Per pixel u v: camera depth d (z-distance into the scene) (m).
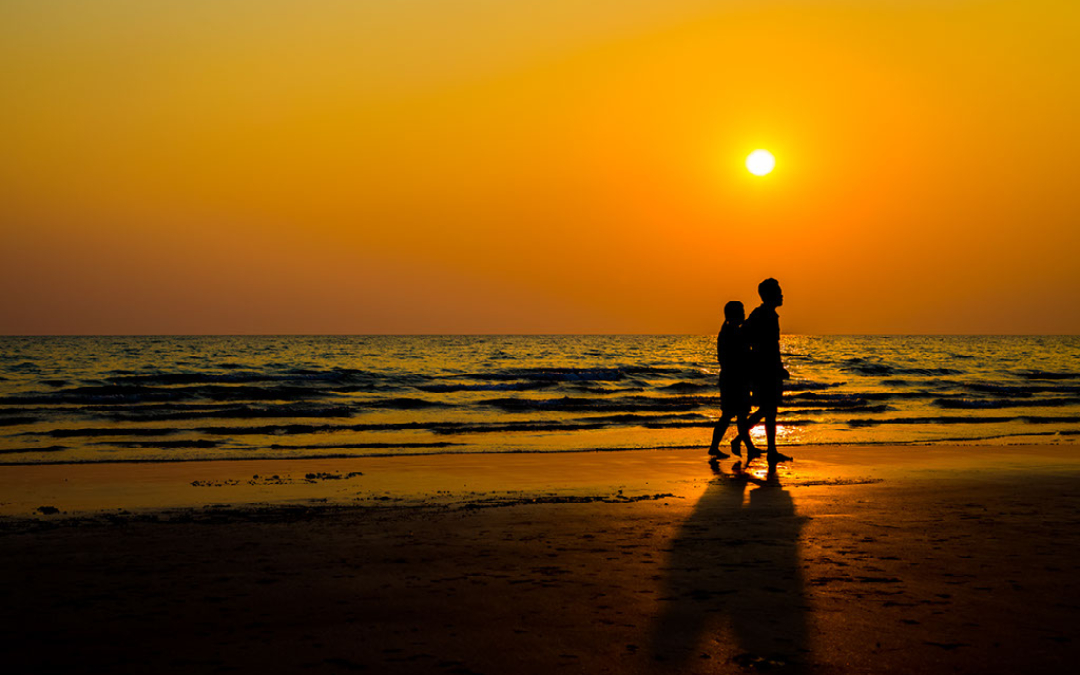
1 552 5.20
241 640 3.46
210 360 50.38
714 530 5.86
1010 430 15.14
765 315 10.05
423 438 14.50
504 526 6.06
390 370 39.31
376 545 5.39
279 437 14.73
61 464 10.80
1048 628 3.56
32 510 7.19
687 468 10.12
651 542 5.45
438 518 6.43
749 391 10.59
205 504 7.54
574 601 4.03
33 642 3.44
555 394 26.66
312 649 3.34
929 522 6.11
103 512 6.99
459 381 32.03
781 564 4.78
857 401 22.70
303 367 42.75
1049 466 9.97
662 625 3.63
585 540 5.53
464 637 3.49
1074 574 4.50
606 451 12.20
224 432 15.59
